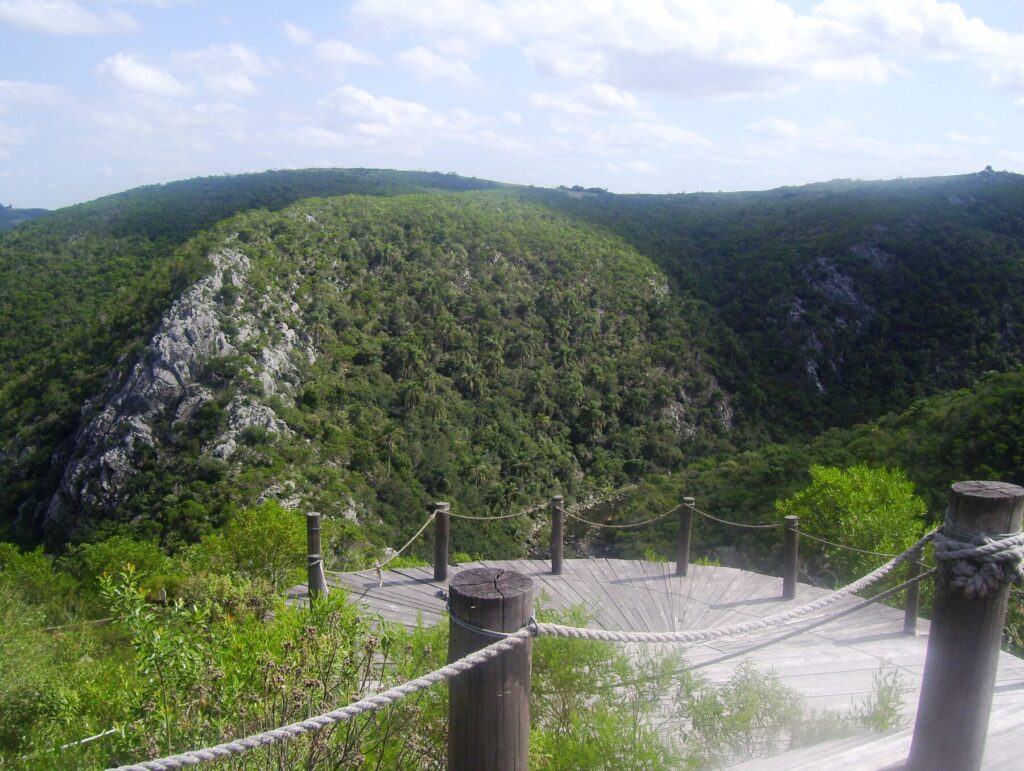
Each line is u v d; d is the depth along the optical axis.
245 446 39.91
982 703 1.74
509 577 1.77
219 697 2.59
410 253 63.94
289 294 52.19
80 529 36.66
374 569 6.83
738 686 3.38
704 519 27.88
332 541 13.30
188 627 3.05
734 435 57.12
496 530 42.69
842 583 8.73
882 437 26.69
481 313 60.38
